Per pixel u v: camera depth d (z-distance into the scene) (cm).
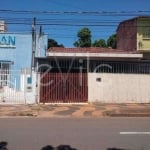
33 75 2631
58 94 2692
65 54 2830
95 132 1390
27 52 2841
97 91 2741
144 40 3491
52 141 1209
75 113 2088
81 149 1094
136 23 3516
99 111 2178
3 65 2828
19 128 1488
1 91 2609
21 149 1091
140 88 2800
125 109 2281
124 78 2783
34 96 2627
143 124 1634
